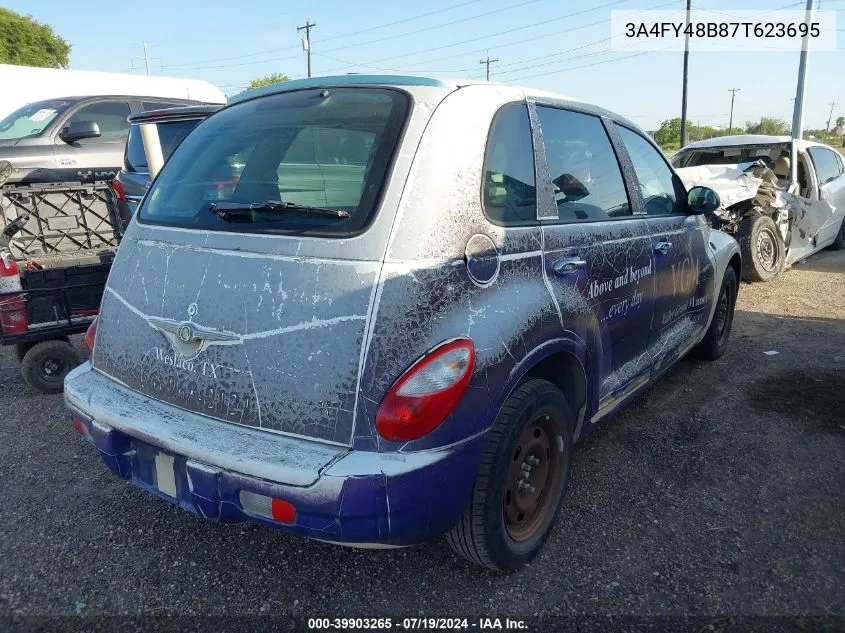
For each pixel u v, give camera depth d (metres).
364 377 2.08
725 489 3.33
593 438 3.91
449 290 2.22
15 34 34.94
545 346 2.54
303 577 2.71
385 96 2.58
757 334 5.90
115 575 2.73
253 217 2.44
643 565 2.75
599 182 3.28
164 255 2.57
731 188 7.35
